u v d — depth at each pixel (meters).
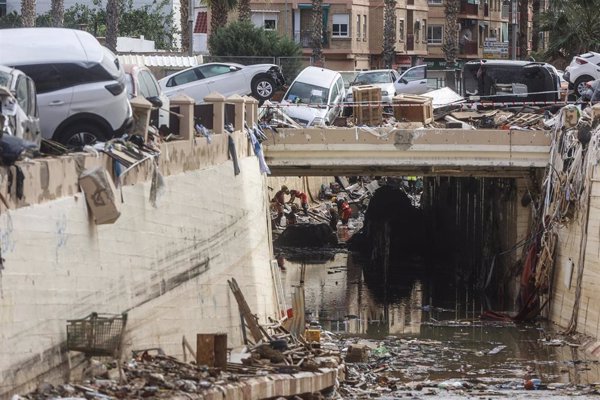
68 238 35.72
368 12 163.50
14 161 32.38
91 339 35.22
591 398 49.00
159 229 44.03
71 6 135.50
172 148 46.44
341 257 96.44
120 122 45.19
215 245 50.91
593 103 78.31
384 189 100.00
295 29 153.38
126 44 111.50
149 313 42.31
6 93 37.38
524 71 84.94
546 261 70.62
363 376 54.03
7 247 31.80
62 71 44.66
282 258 89.44
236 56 103.62
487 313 72.50
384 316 72.75
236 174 55.56
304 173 75.38
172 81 76.44
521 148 72.00
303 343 52.91
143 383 36.22
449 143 72.19
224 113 57.75
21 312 32.47
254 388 39.16
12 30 46.44
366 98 76.50
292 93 81.12
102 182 36.94
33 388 32.97
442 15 178.88
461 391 51.91
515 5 183.62
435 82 95.88
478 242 86.12
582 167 67.25
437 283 86.06
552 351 62.59
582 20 119.81
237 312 52.25
